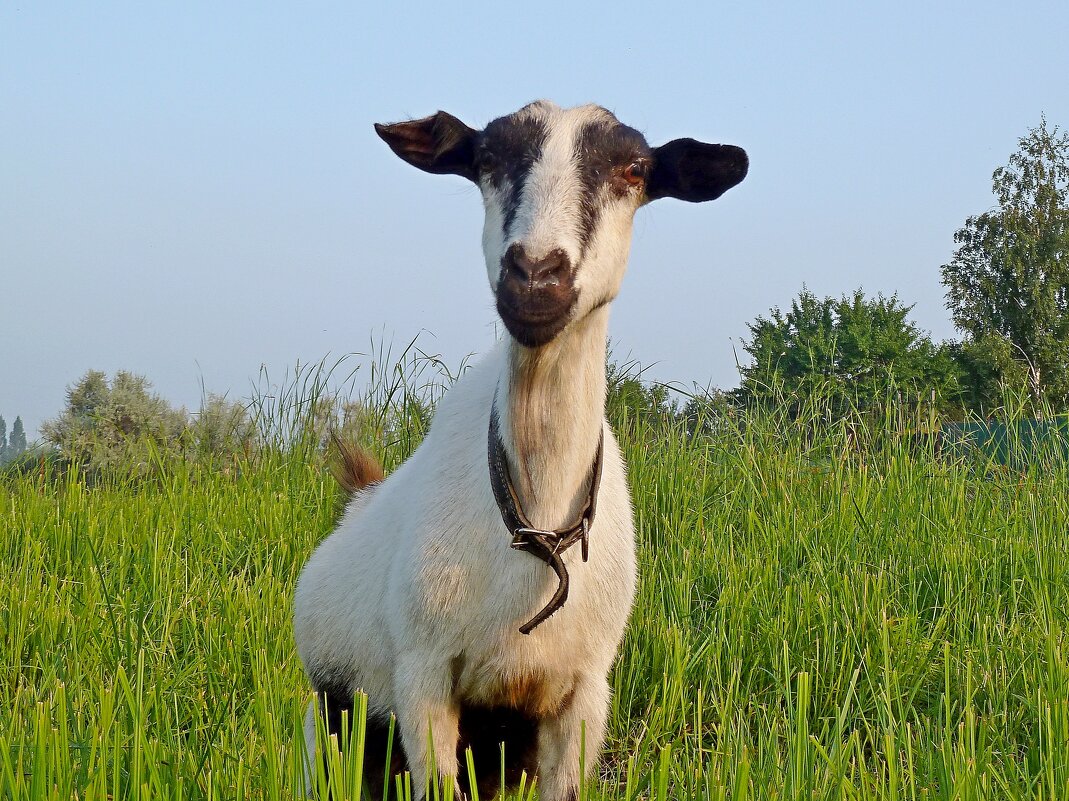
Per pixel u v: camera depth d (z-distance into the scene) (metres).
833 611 5.46
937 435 8.30
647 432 8.12
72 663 4.82
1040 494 7.34
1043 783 3.60
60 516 7.35
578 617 3.50
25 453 8.93
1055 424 8.02
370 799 4.13
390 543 3.84
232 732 4.08
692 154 3.89
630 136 3.58
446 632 3.47
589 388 3.43
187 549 6.72
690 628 5.47
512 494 3.36
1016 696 4.66
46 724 3.02
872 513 6.90
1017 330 42.19
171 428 9.48
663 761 3.00
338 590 4.10
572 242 3.25
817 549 6.25
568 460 3.39
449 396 3.87
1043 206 43.22
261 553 6.85
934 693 5.00
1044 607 5.43
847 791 3.29
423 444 4.00
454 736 3.57
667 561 6.25
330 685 4.22
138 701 3.58
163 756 3.57
